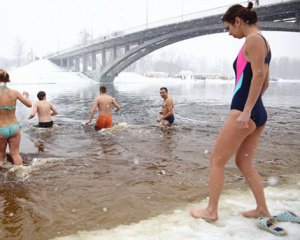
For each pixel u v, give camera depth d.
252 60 2.07
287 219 2.22
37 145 5.26
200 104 14.59
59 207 2.63
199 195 2.87
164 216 2.40
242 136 2.23
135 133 6.50
